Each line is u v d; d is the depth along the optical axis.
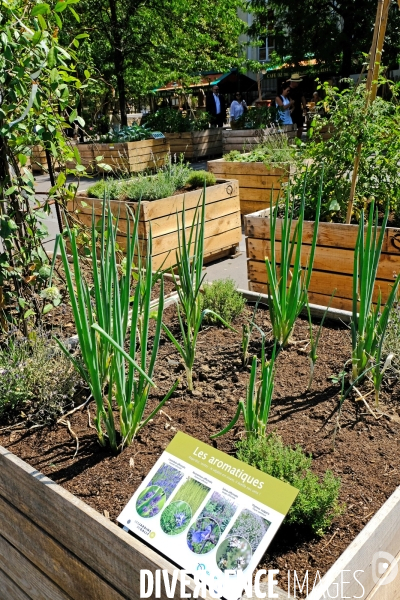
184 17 13.84
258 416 1.83
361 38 15.77
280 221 3.84
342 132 3.70
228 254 5.96
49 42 2.60
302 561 1.44
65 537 1.63
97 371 1.76
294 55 16.58
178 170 6.04
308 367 2.38
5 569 2.04
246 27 17.75
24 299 2.80
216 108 14.88
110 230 1.83
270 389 1.80
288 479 1.59
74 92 3.11
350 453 1.82
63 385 2.19
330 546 1.48
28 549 1.84
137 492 1.57
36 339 2.47
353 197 3.73
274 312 2.48
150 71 14.78
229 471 1.51
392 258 3.51
